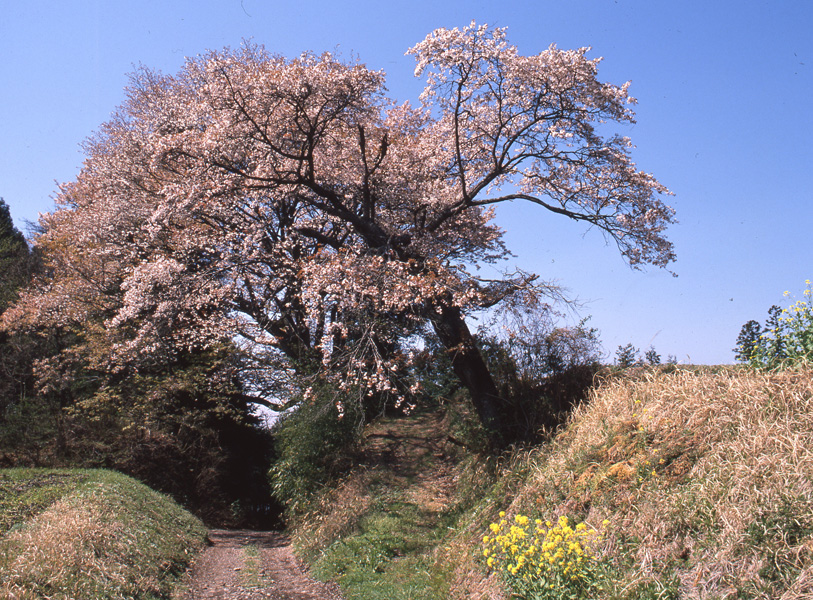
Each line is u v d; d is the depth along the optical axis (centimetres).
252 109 1325
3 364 2277
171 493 1994
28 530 820
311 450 1541
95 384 2380
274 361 2036
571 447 813
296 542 1316
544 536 598
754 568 433
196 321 1998
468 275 1194
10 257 2888
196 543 1236
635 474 628
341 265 1220
